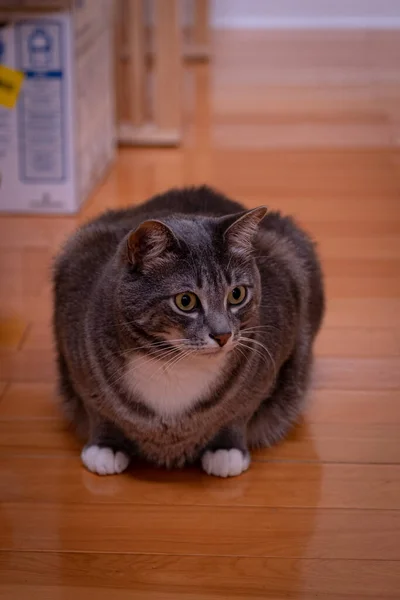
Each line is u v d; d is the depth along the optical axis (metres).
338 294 1.44
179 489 1.09
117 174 1.80
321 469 1.12
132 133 1.93
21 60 1.57
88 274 1.11
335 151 1.91
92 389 1.07
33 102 1.59
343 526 1.05
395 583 0.99
